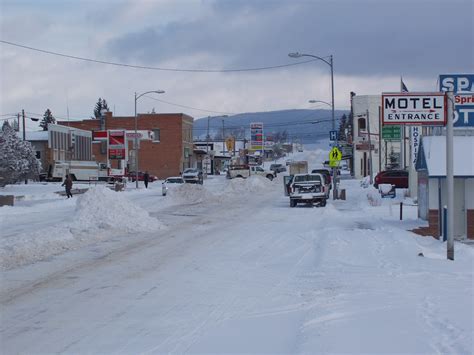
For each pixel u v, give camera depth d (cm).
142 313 999
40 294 1151
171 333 871
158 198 4772
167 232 2275
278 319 948
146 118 9525
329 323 884
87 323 933
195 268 1459
